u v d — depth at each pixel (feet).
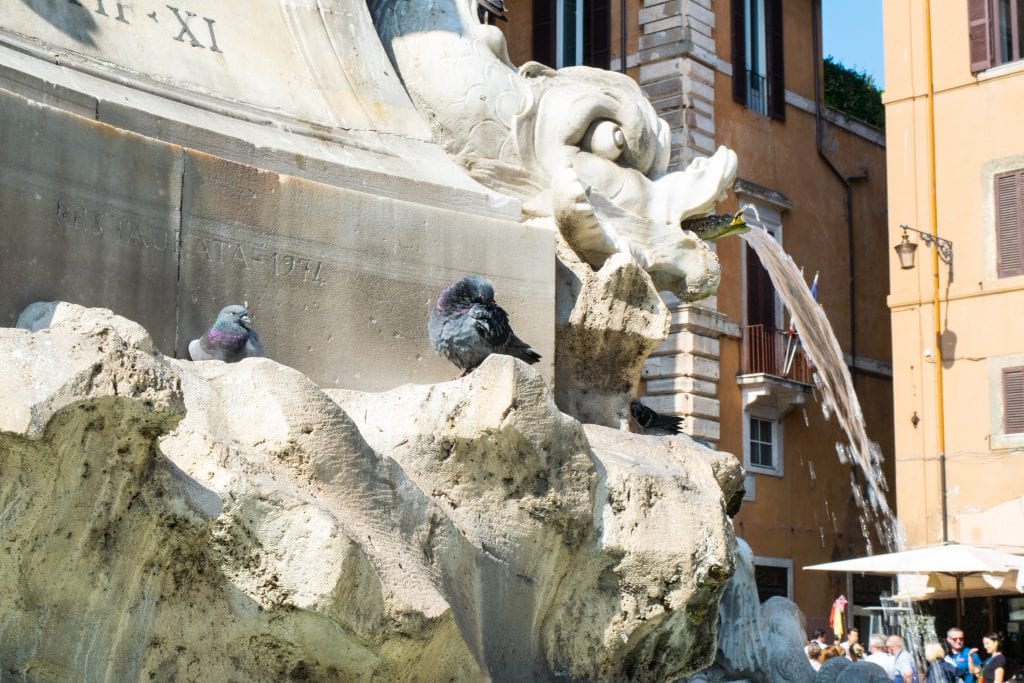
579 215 21.71
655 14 94.27
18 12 18.17
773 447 95.91
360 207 19.20
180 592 13.92
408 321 19.40
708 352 91.81
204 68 19.81
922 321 90.99
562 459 17.34
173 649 13.98
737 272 94.94
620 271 21.57
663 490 18.63
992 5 90.79
